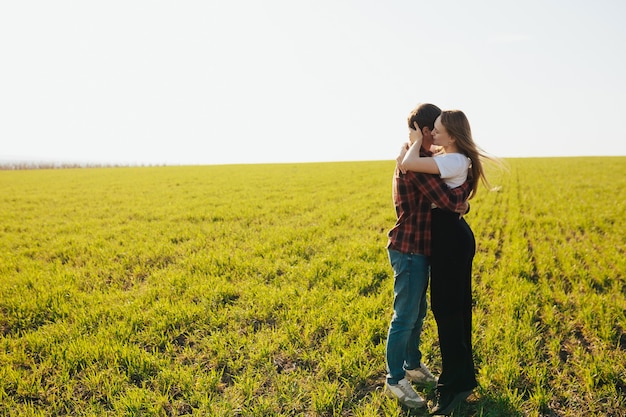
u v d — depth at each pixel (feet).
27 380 11.97
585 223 33.55
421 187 9.47
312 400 10.98
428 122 9.86
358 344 13.58
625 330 14.46
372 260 23.35
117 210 45.60
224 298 18.28
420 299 10.63
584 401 10.84
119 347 13.53
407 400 10.64
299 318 15.93
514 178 73.61
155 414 10.52
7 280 21.13
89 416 10.37
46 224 37.58
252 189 63.10
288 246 27.17
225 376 12.41
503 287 18.89
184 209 44.80
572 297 17.87
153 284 20.43
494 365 12.16
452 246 9.61
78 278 21.40
